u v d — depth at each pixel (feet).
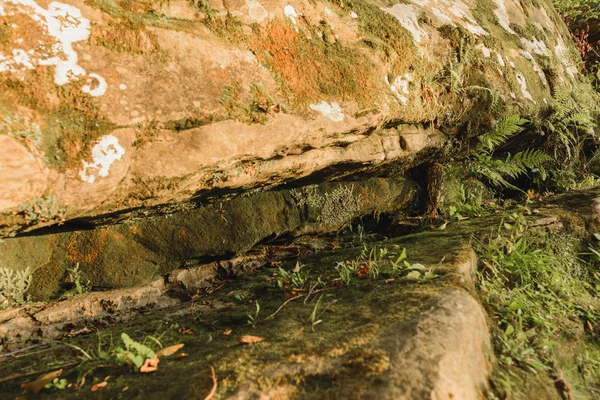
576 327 3.10
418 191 4.72
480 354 2.17
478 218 4.40
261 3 3.08
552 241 3.96
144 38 2.54
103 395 2.00
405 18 4.07
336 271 3.26
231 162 2.81
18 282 2.93
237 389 1.88
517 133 5.04
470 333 2.17
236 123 2.79
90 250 3.15
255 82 2.91
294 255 3.97
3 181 2.09
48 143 2.21
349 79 3.38
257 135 2.87
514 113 4.71
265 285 3.24
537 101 5.07
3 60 2.12
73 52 2.31
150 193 2.59
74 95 2.29
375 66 3.58
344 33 3.51
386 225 4.61
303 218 3.98
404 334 2.10
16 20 2.18
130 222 3.10
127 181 2.47
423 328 2.13
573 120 5.44
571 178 5.96
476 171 4.95
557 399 2.33
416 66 3.90
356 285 2.88
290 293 2.97
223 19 2.88
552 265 3.64
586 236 4.19
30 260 2.97
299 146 3.12
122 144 2.43
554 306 3.25
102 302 3.11
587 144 6.30
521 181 5.90
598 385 2.77
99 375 2.18
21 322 2.83
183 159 2.62
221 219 3.57
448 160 4.75
